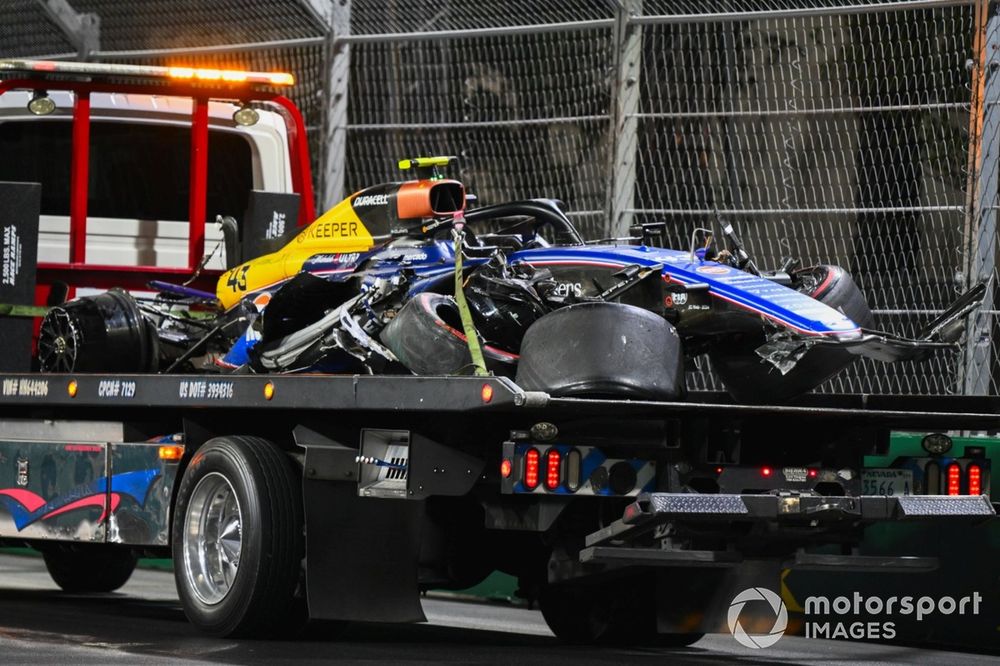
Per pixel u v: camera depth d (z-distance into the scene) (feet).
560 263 31.89
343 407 29.01
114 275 41.68
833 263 44.04
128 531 33.81
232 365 34.88
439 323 29.37
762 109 45.57
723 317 29.63
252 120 44.04
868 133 43.91
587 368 27.30
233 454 31.01
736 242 32.19
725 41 46.03
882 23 44.16
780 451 30.99
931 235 42.57
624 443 28.04
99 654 28.14
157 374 33.22
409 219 33.42
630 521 27.02
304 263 35.29
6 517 36.78
